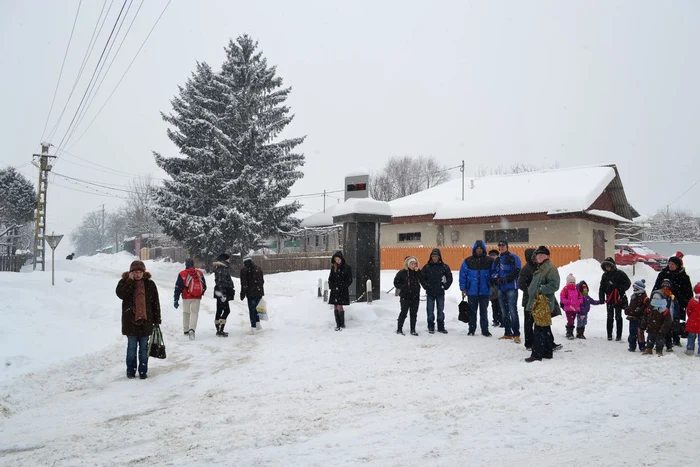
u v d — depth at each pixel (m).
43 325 11.52
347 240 15.15
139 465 4.76
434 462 4.46
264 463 4.59
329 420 5.80
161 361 9.59
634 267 22.30
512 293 10.42
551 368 7.95
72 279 21.25
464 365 8.45
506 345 10.07
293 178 35.62
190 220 32.78
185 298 11.68
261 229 33.59
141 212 72.12
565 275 19.05
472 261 11.30
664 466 4.25
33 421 6.36
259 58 36.06
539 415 5.66
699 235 61.50
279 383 7.66
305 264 32.47
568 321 10.91
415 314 11.64
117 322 12.52
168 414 6.37
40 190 32.06
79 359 9.44
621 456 4.48
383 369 8.31
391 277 24.16
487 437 5.04
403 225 30.47
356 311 13.34
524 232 26.39
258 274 12.77
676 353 9.34
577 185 26.59
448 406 6.14
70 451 5.25
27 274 24.27
